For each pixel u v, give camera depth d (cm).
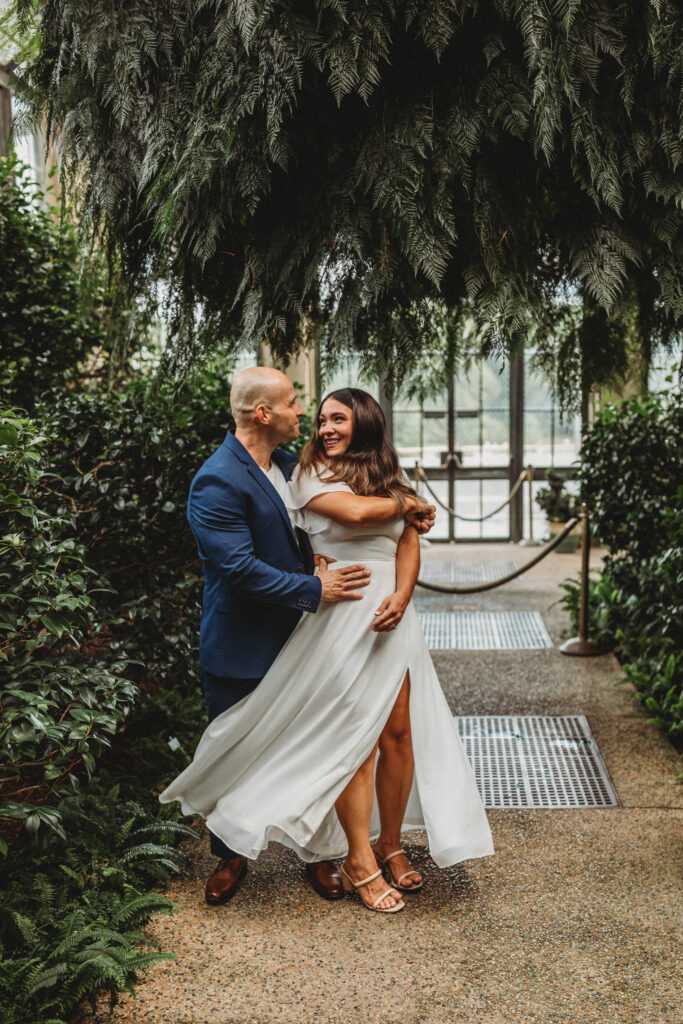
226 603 250
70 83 285
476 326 308
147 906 241
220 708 255
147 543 353
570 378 360
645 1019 204
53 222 487
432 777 255
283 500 257
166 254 310
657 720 387
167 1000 216
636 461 456
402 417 904
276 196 279
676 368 334
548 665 497
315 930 245
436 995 215
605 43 245
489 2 249
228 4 250
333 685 247
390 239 270
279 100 245
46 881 246
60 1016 206
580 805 321
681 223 268
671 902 254
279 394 247
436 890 265
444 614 630
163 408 367
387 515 246
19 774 246
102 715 244
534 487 905
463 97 256
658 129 257
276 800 246
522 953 232
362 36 242
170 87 271
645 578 448
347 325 279
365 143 259
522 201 275
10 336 441
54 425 352
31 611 240
